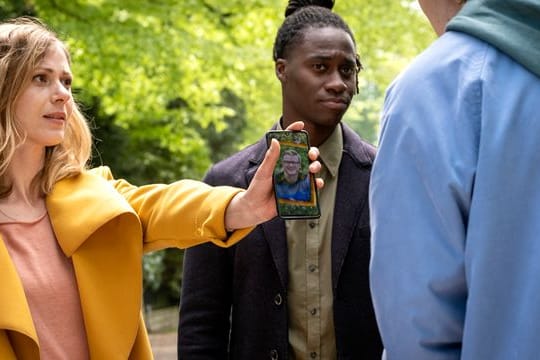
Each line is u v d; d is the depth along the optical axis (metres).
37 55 1.94
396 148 1.46
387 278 1.44
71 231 1.92
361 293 2.24
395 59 9.63
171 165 15.14
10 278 1.81
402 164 1.45
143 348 2.00
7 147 1.93
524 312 1.35
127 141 14.03
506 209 1.37
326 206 2.31
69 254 1.93
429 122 1.44
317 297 2.25
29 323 1.79
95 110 12.85
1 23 2.07
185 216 1.95
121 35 8.12
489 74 1.43
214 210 1.90
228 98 16.78
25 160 1.99
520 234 1.37
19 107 1.95
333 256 2.24
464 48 1.48
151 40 8.22
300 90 2.29
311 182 1.83
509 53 1.43
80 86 8.52
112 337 1.92
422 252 1.42
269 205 1.87
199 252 2.38
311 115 2.29
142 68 8.55
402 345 1.43
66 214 1.96
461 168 1.40
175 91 9.22
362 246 2.26
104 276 1.95
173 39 8.33
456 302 1.42
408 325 1.42
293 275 2.26
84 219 1.93
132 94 9.08
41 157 2.02
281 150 1.82
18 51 1.95
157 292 15.85
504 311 1.36
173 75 8.69
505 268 1.36
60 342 1.89
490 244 1.37
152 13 8.24
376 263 1.46
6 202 1.98
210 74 8.89
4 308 1.77
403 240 1.43
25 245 1.93
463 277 1.40
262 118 11.05
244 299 2.30
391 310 1.44
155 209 2.03
